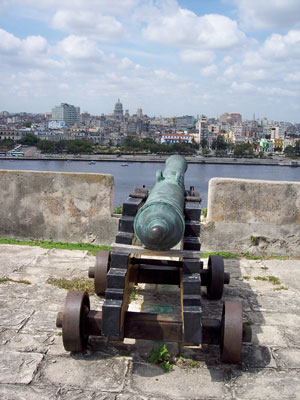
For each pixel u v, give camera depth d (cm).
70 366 314
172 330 315
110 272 318
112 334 302
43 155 15862
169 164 468
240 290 486
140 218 299
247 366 324
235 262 594
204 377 308
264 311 428
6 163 12281
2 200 659
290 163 14488
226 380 305
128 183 7006
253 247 636
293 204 627
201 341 309
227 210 630
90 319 324
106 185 639
